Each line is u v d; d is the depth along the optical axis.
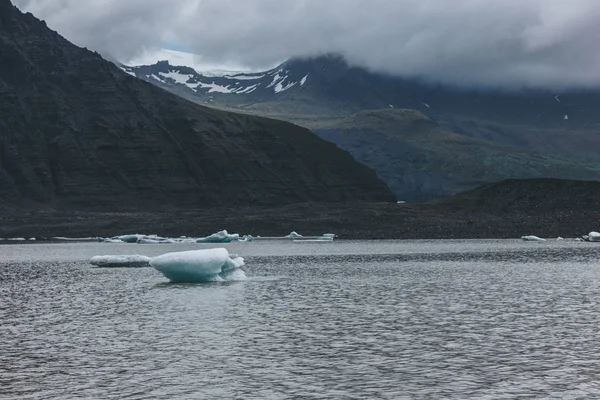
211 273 90.38
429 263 123.56
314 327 56.09
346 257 143.88
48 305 70.56
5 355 46.91
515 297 72.94
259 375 41.44
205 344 49.84
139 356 46.28
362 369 42.56
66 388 39.00
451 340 50.47
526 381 39.56
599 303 67.94
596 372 41.22
